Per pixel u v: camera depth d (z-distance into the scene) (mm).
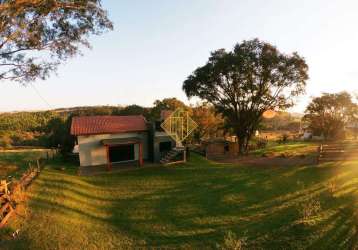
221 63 36125
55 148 42406
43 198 16188
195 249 11062
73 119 30562
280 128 111875
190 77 41875
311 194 16875
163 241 11914
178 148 30094
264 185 19641
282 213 14266
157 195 18641
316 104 56500
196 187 20203
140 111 61062
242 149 40656
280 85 37438
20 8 16781
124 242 11789
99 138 28578
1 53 20484
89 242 11461
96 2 21250
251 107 38750
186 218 14531
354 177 19297
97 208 16281
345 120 55469
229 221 13859
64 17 21641
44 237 11117
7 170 24547
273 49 35406
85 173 24422
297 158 29672
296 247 10586
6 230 11195
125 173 24531
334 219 12812
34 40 20656
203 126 55250
